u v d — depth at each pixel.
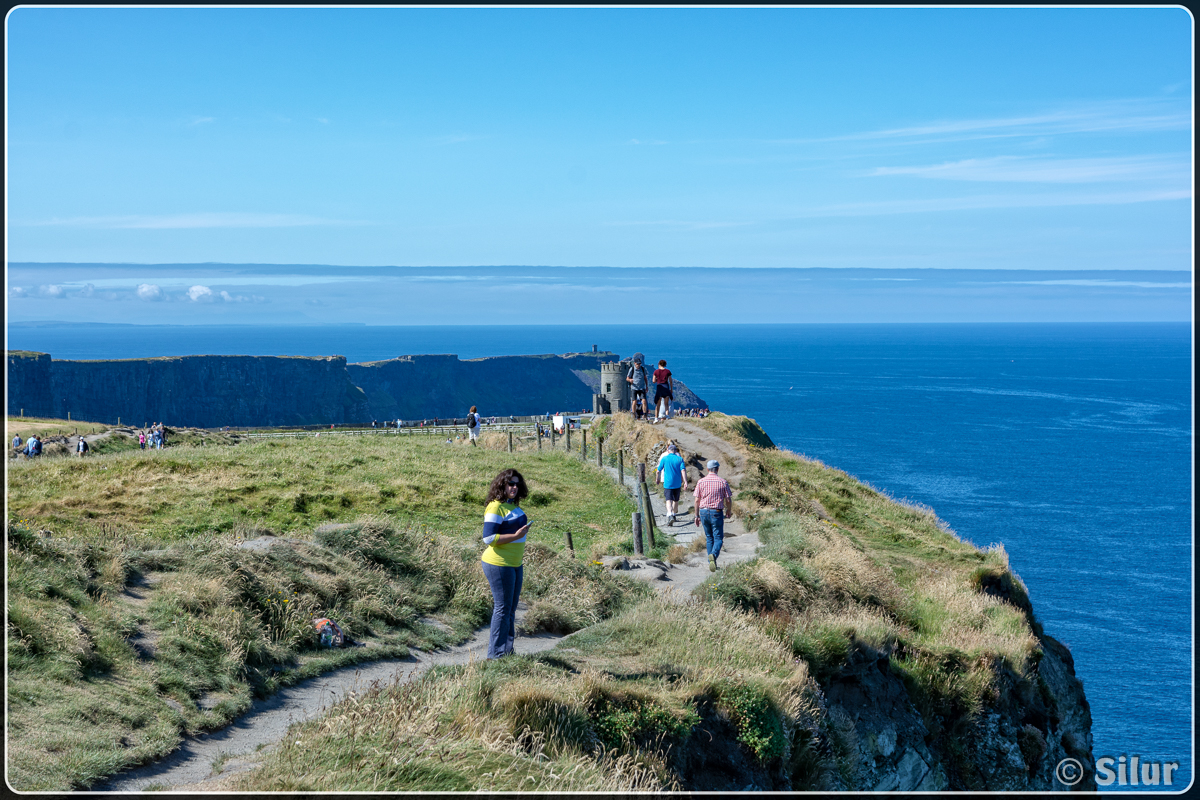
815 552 18.42
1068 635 61.47
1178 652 57.50
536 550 15.88
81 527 19.67
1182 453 165.75
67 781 6.43
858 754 11.17
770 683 10.14
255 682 9.38
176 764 7.35
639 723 8.45
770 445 39.19
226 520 21.67
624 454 34.06
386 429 98.81
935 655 14.57
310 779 6.45
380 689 8.62
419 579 13.95
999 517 108.38
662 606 12.73
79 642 8.42
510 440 40.28
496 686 8.38
